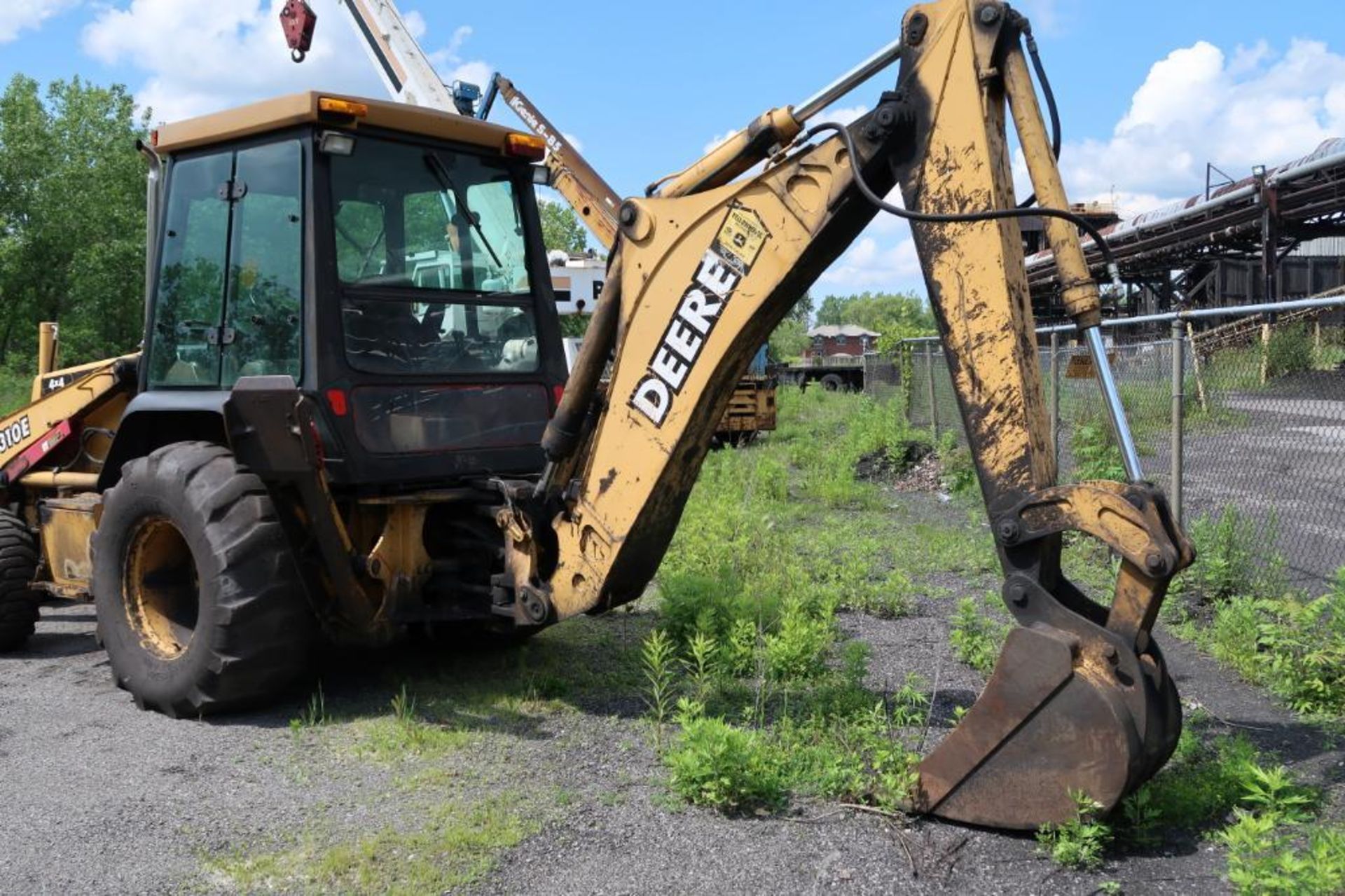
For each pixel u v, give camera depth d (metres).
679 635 6.03
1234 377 7.09
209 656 4.90
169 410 5.45
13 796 4.14
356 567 5.13
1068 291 3.66
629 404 4.61
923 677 5.41
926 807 3.77
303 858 3.58
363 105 5.13
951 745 3.71
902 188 3.85
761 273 4.23
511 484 5.14
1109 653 3.46
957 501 11.50
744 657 5.49
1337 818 3.74
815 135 4.10
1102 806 3.42
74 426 6.84
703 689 4.92
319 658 5.86
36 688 5.68
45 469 7.07
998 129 3.80
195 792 4.14
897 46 3.90
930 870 3.43
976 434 3.74
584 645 6.16
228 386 5.42
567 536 4.84
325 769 4.38
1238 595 6.56
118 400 6.86
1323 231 25.06
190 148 5.61
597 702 5.16
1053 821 3.51
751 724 4.73
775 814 3.86
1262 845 3.11
